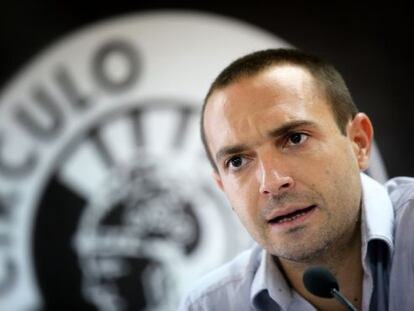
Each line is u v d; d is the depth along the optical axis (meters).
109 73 5.57
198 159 5.46
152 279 5.38
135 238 5.42
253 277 2.32
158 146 5.49
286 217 1.86
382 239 2.00
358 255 2.05
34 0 5.64
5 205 5.49
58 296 5.41
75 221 5.47
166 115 5.51
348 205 1.92
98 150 5.52
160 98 5.53
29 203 5.50
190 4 5.57
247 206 1.92
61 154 5.53
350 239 2.01
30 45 5.61
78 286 5.41
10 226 5.48
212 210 5.39
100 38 5.59
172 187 5.45
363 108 5.23
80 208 5.48
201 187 5.42
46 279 5.42
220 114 1.95
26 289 5.42
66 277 5.42
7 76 5.58
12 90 5.57
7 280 5.43
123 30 5.59
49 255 5.45
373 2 5.31
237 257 2.50
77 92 5.56
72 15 5.62
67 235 5.46
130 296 5.38
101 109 5.54
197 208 5.41
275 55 2.00
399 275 2.03
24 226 5.48
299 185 1.84
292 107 1.87
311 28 5.38
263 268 2.20
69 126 5.55
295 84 1.91
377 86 5.24
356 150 2.05
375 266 2.06
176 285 5.36
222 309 2.35
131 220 5.44
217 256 5.35
